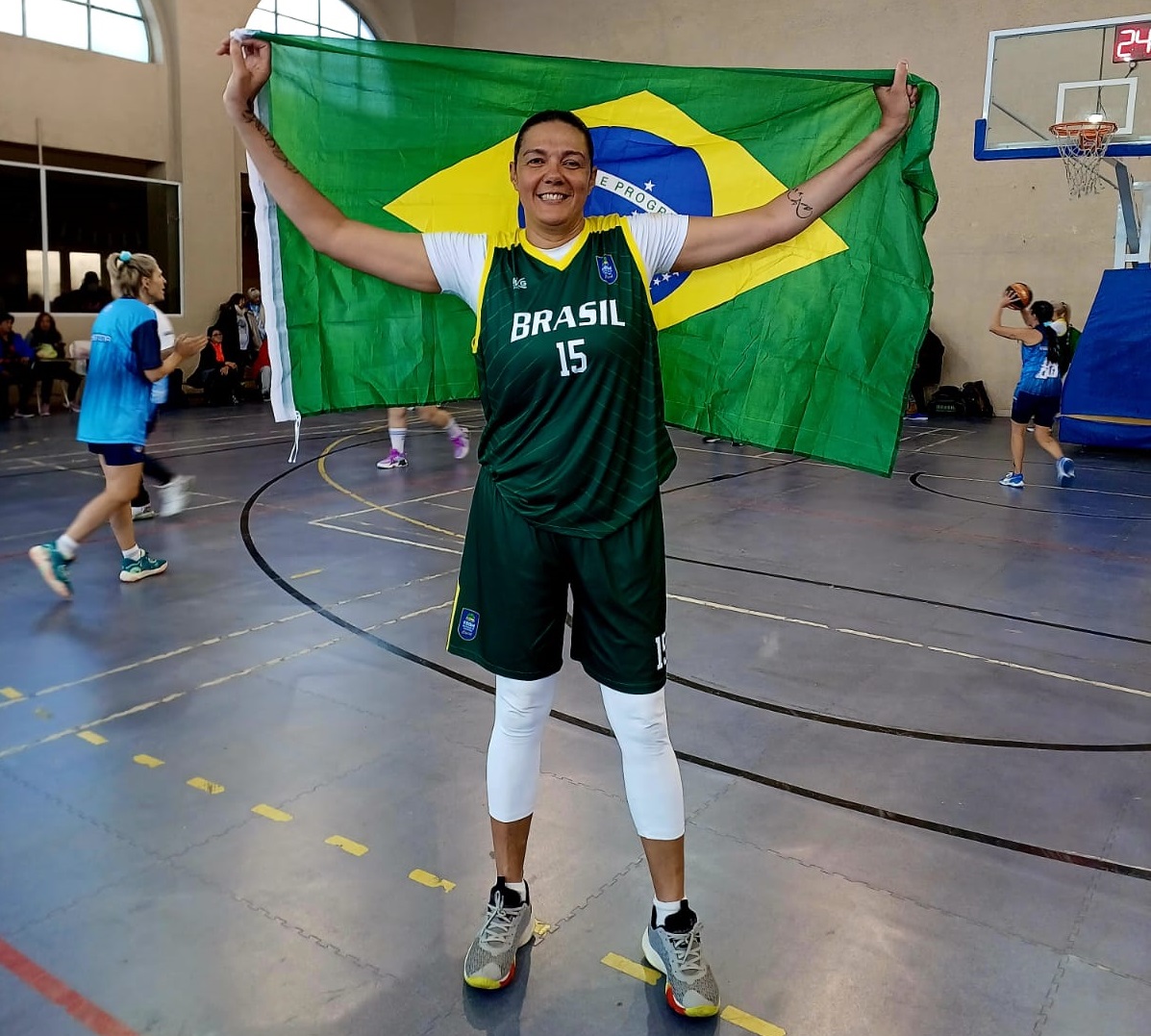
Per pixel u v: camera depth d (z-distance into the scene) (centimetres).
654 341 206
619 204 265
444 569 549
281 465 885
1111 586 549
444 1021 206
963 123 1420
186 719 349
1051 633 466
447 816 287
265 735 337
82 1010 206
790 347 259
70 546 477
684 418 267
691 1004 206
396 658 411
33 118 1260
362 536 621
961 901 250
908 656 430
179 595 489
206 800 292
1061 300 1394
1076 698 387
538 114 198
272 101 243
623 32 1653
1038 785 314
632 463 203
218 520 656
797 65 1520
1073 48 1173
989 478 904
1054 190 1374
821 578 550
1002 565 589
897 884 258
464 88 253
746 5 1545
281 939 230
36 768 311
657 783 211
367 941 231
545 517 201
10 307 1267
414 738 337
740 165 258
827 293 255
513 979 219
